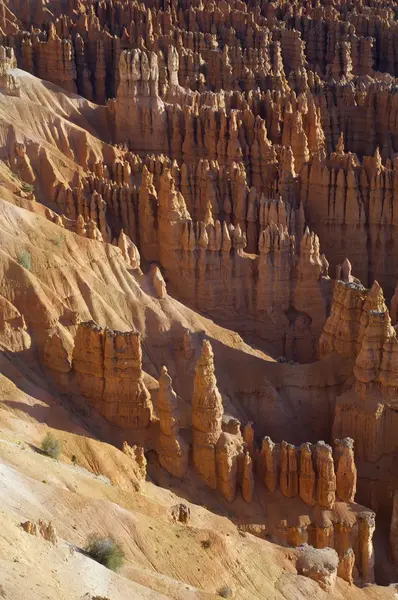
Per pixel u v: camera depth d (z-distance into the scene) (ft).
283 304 284.61
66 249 243.60
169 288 284.00
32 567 122.52
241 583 164.14
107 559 144.46
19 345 214.07
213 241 280.72
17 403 195.42
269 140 358.23
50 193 303.68
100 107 359.25
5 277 220.64
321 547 205.26
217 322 282.97
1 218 237.04
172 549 160.76
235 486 208.23
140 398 208.85
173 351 248.32
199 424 207.72
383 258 320.09
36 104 332.80
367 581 206.59
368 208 318.45
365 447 227.81
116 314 243.40
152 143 353.72
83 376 211.20
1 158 306.76
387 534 222.89
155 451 208.54
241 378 247.09
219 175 315.99
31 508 145.79
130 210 297.74
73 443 191.93
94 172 323.98
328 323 250.57
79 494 162.91
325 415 245.45
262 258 282.36
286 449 208.54
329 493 206.28
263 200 307.78
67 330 225.76
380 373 227.20
